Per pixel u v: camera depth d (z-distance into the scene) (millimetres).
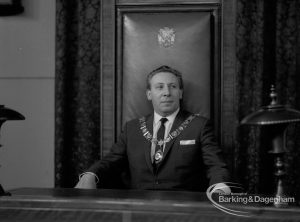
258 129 2920
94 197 1626
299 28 2988
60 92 3057
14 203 1591
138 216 1509
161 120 2629
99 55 3133
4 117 1739
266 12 3062
